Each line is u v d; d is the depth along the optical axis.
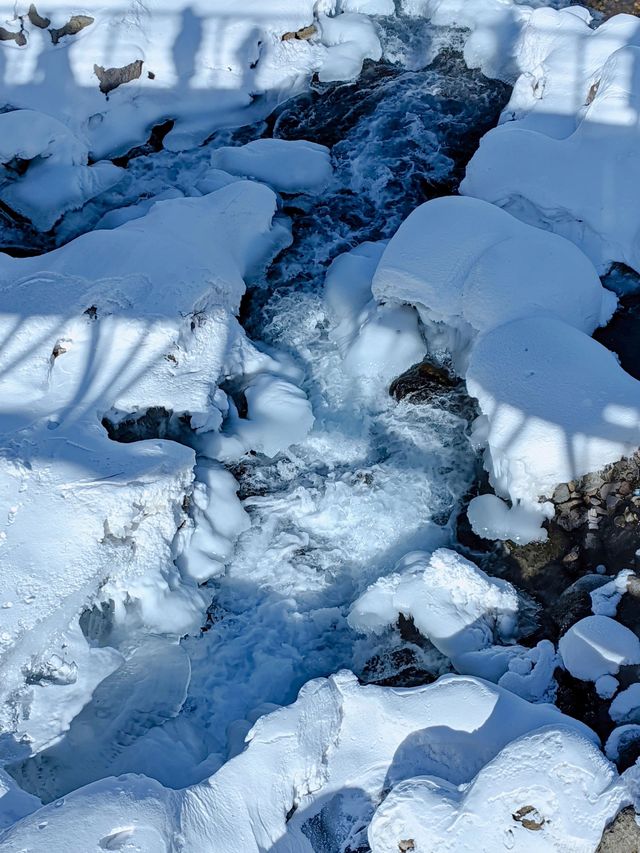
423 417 6.70
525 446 5.80
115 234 6.93
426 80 9.32
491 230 6.92
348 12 9.82
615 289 7.07
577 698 4.89
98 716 5.09
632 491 5.63
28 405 5.91
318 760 4.65
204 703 5.54
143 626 5.48
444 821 4.14
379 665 5.53
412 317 7.00
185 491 5.80
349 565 6.16
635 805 4.02
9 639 4.80
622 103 7.32
